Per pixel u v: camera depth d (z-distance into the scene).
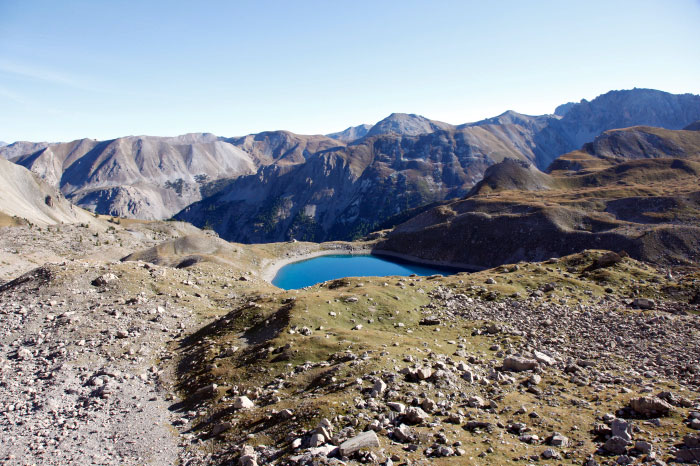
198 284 79.31
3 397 33.44
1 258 114.06
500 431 20.94
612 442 18.56
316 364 33.75
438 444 19.59
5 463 23.81
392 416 22.67
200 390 33.47
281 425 23.89
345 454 18.91
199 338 48.59
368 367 30.09
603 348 38.78
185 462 23.02
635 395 25.50
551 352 37.66
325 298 51.94
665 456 17.34
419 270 199.50
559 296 57.75
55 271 67.38
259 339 42.91
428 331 45.12
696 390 27.00
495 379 29.00
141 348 46.47
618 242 166.00
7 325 50.56
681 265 143.50
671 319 45.16
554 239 188.25
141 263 81.25
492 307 54.41
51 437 27.05
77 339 47.16
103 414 30.69
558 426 21.33
